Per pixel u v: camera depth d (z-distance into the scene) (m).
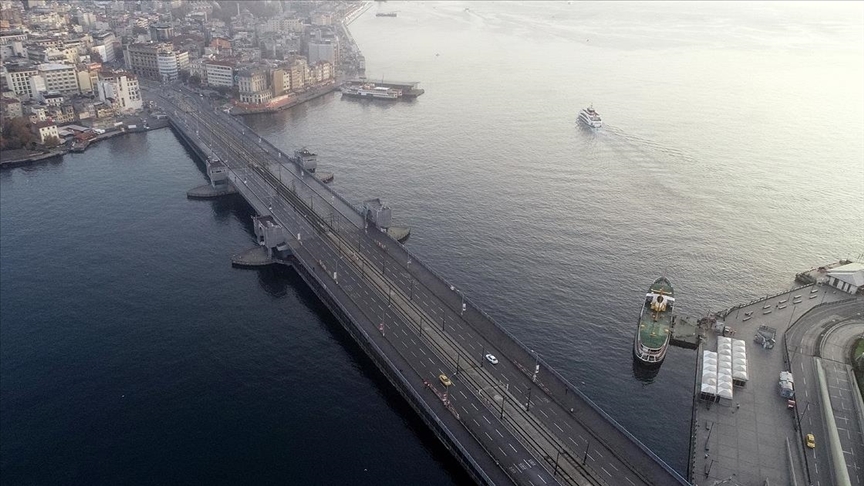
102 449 191.12
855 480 177.50
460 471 186.75
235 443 193.88
